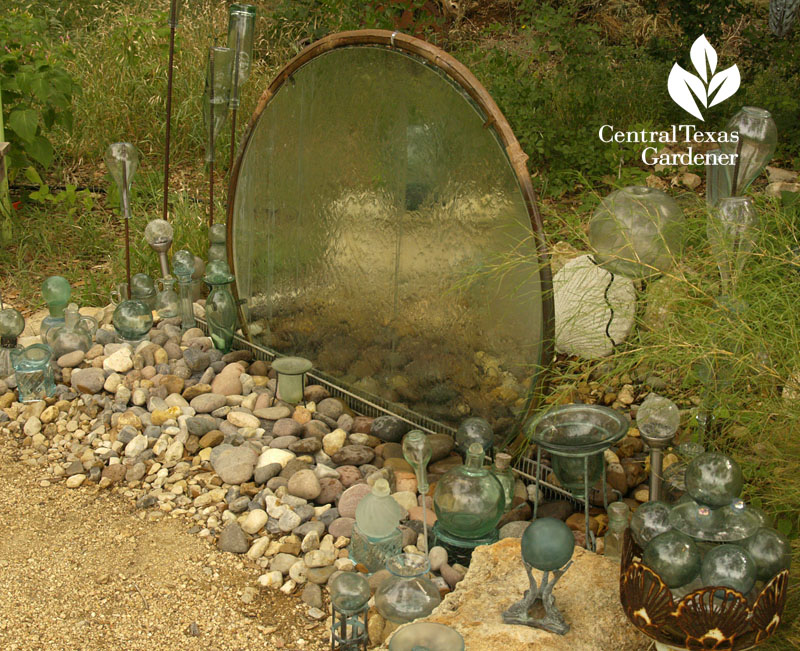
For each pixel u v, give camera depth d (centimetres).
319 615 291
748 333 303
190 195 631
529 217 317
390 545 304
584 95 723
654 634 229
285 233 430
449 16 924
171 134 703
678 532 239
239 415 390
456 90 335
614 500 329
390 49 354
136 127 716
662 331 325
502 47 880
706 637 222
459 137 340
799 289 312
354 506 332
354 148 383
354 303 404
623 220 320
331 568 306
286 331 445
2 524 336
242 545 323
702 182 641
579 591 268
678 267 328
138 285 482
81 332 445
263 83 738
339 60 378
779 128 718
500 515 303
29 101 676
